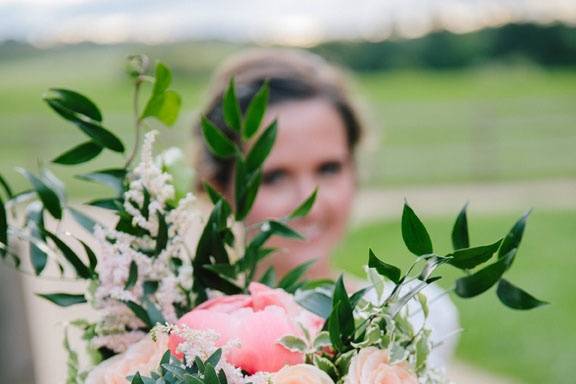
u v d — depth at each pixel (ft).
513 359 12.64
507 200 26.00
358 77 79.10
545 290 16.07
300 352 2.17
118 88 71.36
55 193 2.55
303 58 5.61
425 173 30.22
